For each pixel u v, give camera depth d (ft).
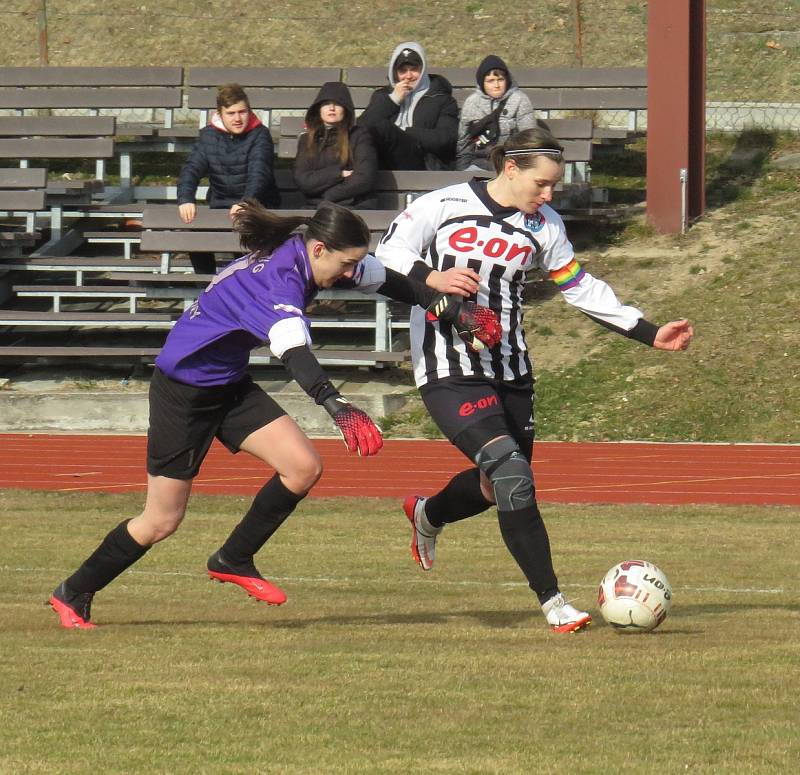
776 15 277.64
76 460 151.53
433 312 64.03
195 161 191.01
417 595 77.77
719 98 258.98
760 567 88.69
